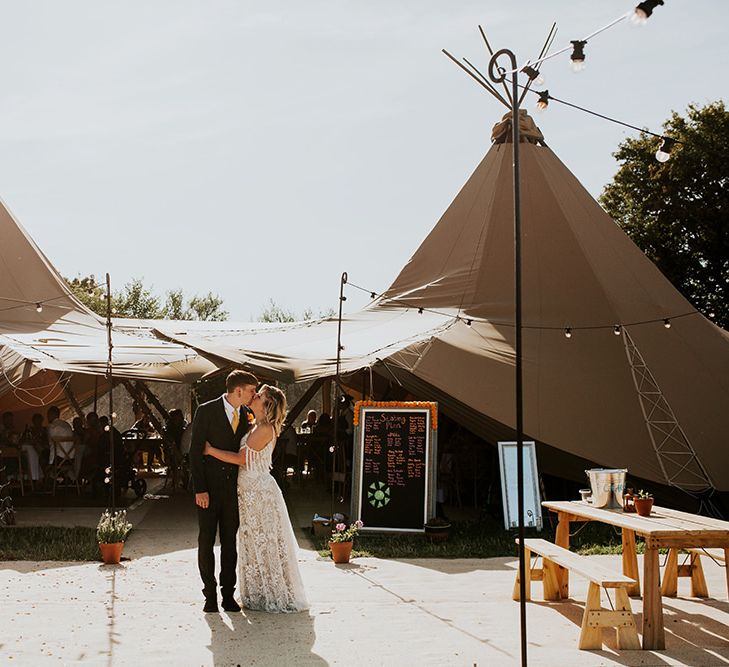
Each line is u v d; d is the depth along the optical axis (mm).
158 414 20875
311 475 16844
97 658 5102
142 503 12992
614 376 11867
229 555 6406
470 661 5129
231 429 6477
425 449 10227
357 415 10469
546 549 6641
